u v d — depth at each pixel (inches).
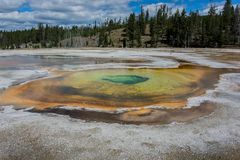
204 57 1638.8
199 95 638.5
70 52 2119.8
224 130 422.9
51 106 552.1
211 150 359.6
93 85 757.3
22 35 4773.6
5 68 1096.2
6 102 577.6
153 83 788.6
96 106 554.3
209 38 3090.6
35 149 358.3
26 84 762.2
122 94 656.4
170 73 975.6
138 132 412.8
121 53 1993.1
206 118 476.7
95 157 339.3
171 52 2116.1
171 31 3464.6
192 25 3201.3
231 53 1985.7
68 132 411.2
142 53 1994.3
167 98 617.9
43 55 1823.3
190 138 393.7
